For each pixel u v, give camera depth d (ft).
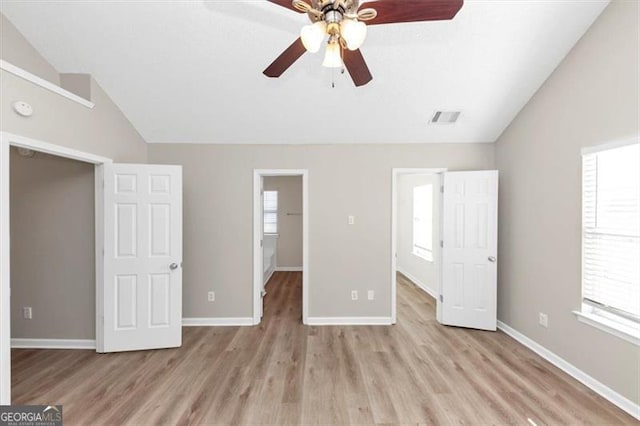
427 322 13.07
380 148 12.96
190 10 7.87
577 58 8.59
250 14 7.91
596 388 7.97
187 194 12.78
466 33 8.38
